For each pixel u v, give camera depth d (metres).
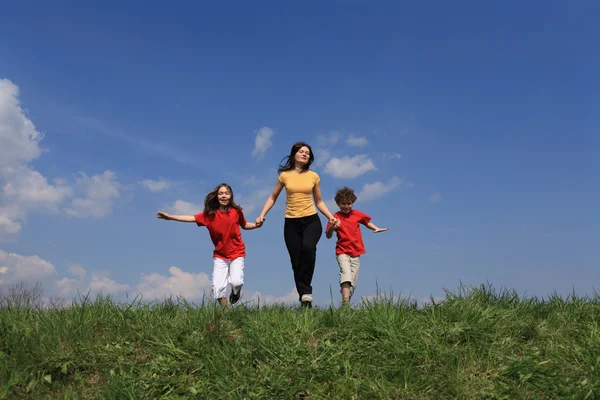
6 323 5.68
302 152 7.77
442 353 5.00
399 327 5.38
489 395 4.43
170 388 4.56
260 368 4.74
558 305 6.74
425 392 4.49
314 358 4.91
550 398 4.42
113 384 4.55
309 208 7.72
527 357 4.93
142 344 5.38
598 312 6.25
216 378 4.63
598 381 4.39
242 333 5.52
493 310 5.96
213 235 7.50
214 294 7.29
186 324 5.64
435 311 5.80
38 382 4.74
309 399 4.44
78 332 5.53
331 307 5.78
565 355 5.08
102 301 6.38
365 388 4.51
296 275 7.80
